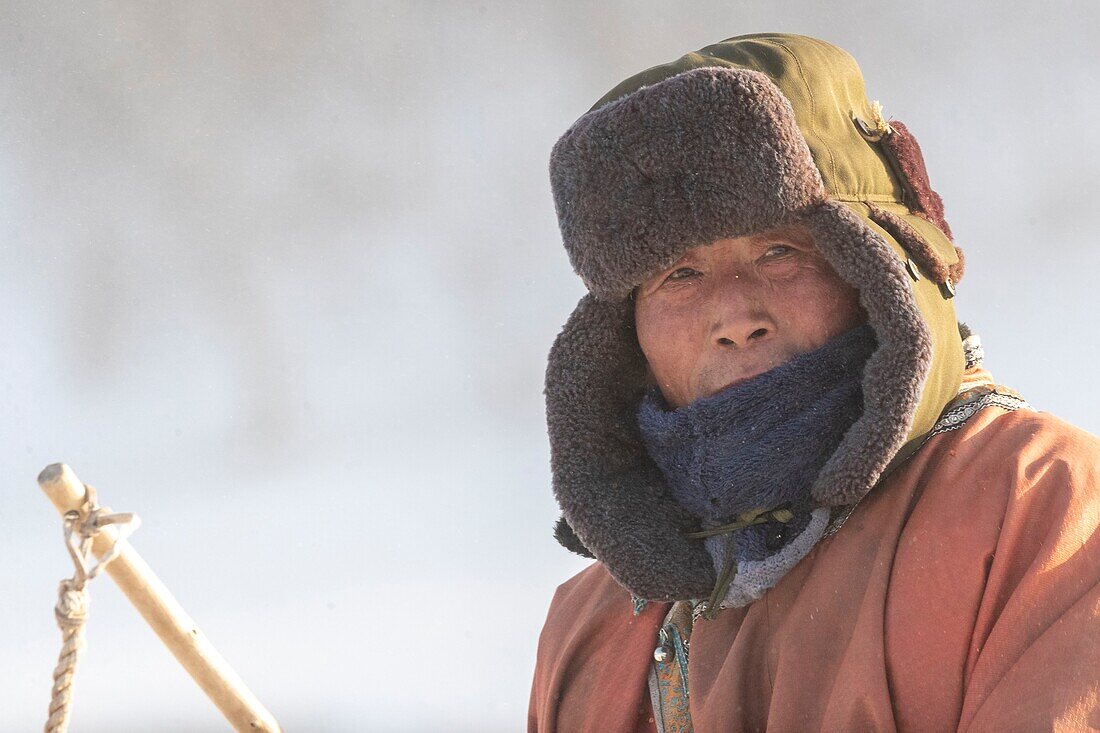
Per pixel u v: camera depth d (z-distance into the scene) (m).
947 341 6.71
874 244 6.48
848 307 6.84
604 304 7.30
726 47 7.13
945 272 6.79
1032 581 5.92
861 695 6.03
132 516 5.38
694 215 6.68
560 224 7.15
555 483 7.20
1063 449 6.34
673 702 7.03
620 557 6.92
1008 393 6.96
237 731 5.75
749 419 6.71
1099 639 5.73
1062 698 5.62
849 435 6.43
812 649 6.35
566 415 7.27
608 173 6.80
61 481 5.35
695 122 6.61
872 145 7.14
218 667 5.69
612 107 6.80
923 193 7.19
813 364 6.69
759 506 6.71
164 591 5.61
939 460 6.57
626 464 7.23
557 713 7.40
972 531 6.18
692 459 6.89
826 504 6.50
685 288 6.98
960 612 6.05
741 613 6.84
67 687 5.36
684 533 7.02
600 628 7.47
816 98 6.92
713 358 6.86
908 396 6.30
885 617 6.19
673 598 6.86
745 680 6.55
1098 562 5.95
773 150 6.55
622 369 7.36
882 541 6.39
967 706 5.88
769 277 6.85
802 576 6.63
